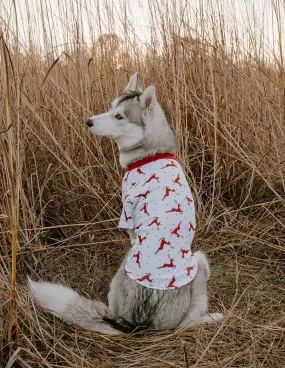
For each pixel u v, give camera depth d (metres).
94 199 4.32
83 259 3.94
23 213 3.56
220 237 4.12
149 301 2.72
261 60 4.88
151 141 3.20
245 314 2.98
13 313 2.33
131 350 2.62
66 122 4.37
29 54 4.46
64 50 4.64
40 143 4.35
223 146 4.79
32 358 2.39
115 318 2.77
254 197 4.68
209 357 2.53
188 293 2.82
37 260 3.62
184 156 4.48
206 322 2.84
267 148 4.69
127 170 3.28
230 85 4.88
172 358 2.53
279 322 2.86
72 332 2.74
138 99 3.26
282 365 2.45
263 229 4.17
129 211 3.03
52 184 4.32
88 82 4.55
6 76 2.21
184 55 4.83
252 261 3.82
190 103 4.52
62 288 2.73
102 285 3.51
